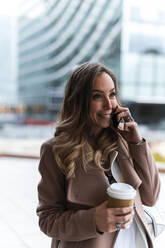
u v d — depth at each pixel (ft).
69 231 2.85
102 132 3.56
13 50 50.11
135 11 49.98
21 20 50.39
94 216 2.69
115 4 49.90
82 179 3.09
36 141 29.55
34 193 12.73
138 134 3.36
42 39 52.26
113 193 2.59
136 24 50.72
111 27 51.16
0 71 49.01
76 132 3.28
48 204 3.15
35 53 51.78
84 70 3.28
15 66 50.21
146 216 3.63
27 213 10.50
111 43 51.90
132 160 3.51
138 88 52.95
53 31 52.31
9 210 10.76
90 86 3.17
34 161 19.70
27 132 36.52
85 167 3.13
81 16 51.52
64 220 2.93
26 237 8.64
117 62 52.34
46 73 52.95
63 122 3.42
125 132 3.42
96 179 3.12
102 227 2.64
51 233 3.00
